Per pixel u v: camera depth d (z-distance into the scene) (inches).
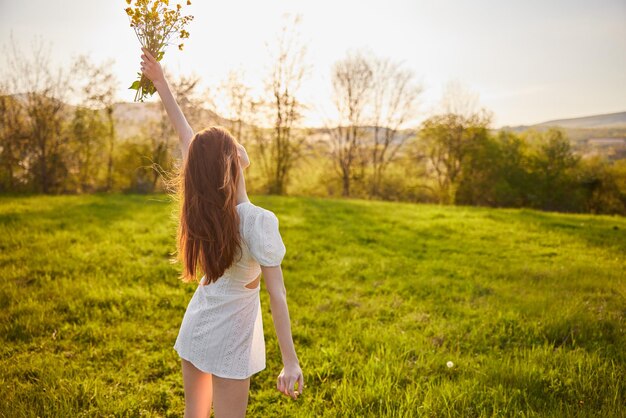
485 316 217.0
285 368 84.7
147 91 111.6
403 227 480.4
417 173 1046.4
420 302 243.8
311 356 170.7
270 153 924.6
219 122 848.3
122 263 289.1
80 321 198.1
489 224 506.0
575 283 279.4
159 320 205.5
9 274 253.3
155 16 107.4
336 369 161.0
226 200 84.5
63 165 781.9
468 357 171.6
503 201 1048.8
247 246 84.7
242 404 88.7
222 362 86.0
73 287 235.3
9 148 749.9
